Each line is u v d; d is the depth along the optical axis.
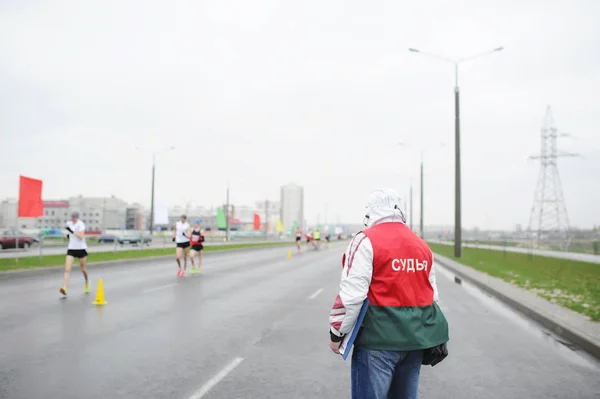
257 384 5.38
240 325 8.60
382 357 2.87
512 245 54.62
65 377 5.51
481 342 7.77
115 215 106.06
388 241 2.93
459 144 28.73
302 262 25.28
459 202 28.81
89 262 20.22
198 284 14.76
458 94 28.48
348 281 2.88
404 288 2.89
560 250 40.06
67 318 9.02
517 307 11.19
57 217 104.81
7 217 104.38
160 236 71.19
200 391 5.11
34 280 15.14
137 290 13.15
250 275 17.88
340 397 5.00
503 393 5.30
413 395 3.03
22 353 6.52
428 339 2.90
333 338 3.02
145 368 5.89
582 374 6.05
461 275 19.48
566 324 8.48
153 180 47.53
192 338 7.54
